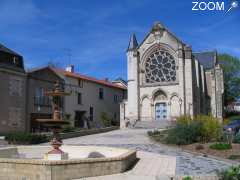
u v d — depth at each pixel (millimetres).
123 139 34094
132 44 54062
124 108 53188
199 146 23812
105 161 15984
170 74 51500
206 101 57312
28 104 42719
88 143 31406
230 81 76250
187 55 50812
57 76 49062
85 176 15266
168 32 52062
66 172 14688
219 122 27531
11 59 41031
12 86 40438
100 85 59688
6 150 21062
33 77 43844
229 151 21547
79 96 54062
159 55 52406
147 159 20250
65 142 32844
